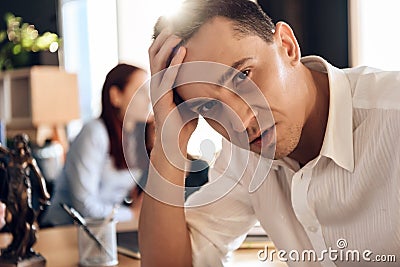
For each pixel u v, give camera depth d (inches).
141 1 191.2
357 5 117.5
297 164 51.6
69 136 204.5
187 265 54.4
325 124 47.9
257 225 64.7
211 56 41.6
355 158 47.6
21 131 186.9
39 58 205.5
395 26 112.7
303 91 45.5
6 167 62.5
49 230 82.8
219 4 42.5
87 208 111.4
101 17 205.9
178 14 44.5
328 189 49.1
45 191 64.6
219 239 55.9
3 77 189.3
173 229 53.1
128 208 102.3
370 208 47.8
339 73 48.6
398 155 44.7
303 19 123.0
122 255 65.9
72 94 191.3
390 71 48.8
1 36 207.6
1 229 81.0
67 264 63.0
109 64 204.2
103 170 116.0
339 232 50.4
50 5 209.2
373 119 46.7
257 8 44.1
